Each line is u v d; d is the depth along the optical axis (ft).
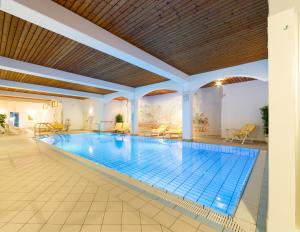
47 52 16.06
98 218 5.66
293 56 4.44
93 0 9.48
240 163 14.98
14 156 14.64
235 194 9.17
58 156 14.62
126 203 6.64
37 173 10.13
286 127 4.44
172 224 5.37
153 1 9.50
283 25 4.58
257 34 13.05
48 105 56.34
